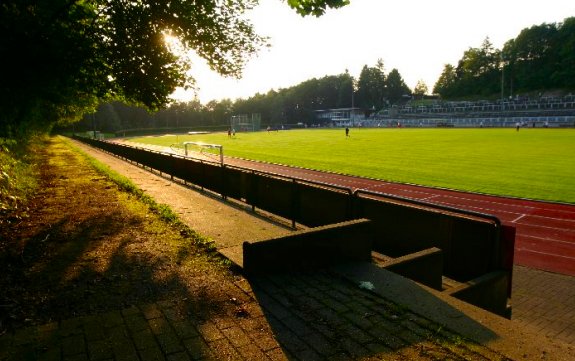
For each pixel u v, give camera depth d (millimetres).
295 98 162875
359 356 3201
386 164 27641
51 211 8984
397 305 4102
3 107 9258
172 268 5301
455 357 3168
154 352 3305
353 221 5633
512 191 17625
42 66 8586
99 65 10141
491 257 5273
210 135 91688
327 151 38625
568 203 15070
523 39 134375
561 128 75500
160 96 11383
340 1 8352
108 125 104562
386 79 173750
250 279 4883
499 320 3812
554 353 3236
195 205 10133
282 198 8859
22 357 3225
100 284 4758
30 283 4781
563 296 7215
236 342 3447
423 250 5590
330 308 4066
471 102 121125
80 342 3463
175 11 10414
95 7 10531
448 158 30578
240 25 12352
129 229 7398
